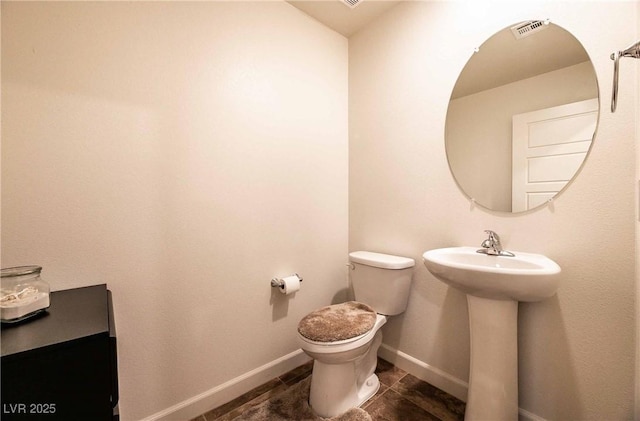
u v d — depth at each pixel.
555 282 0.92
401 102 1.63
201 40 1.29
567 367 1.07
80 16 1.01
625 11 0.93
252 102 1.47
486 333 1.09
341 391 1.26
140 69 1.13
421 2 1.52
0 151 0.88
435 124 1.47
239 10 1.42
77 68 1.00
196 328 1.30
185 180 1.26
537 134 1.14
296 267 1.69
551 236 1.10
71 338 0.62
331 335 1.16
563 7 1.06
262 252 1.53
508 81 1.21
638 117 0.90
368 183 1.84
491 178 1.27
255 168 1.49
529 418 1.15
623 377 0.95
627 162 0.93
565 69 1.06
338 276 1.94
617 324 0.96
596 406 1.01
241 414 1.29
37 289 0.77
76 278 1.01
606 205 0.98
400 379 1.54
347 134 1.97
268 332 1.56
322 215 1.83
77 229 1.01
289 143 1.64
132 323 1.13
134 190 1.12
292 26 1.64
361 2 1.62
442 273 1.09
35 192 0.93
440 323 1.47
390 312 1.51
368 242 1.85
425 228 1.53
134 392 1.14
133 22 1.11
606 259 0.98
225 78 1.37
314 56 1.75
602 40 0.98
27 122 0.92
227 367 1.40
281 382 1.54
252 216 1.48
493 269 0.94
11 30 0.89
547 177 1.11
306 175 1.73
